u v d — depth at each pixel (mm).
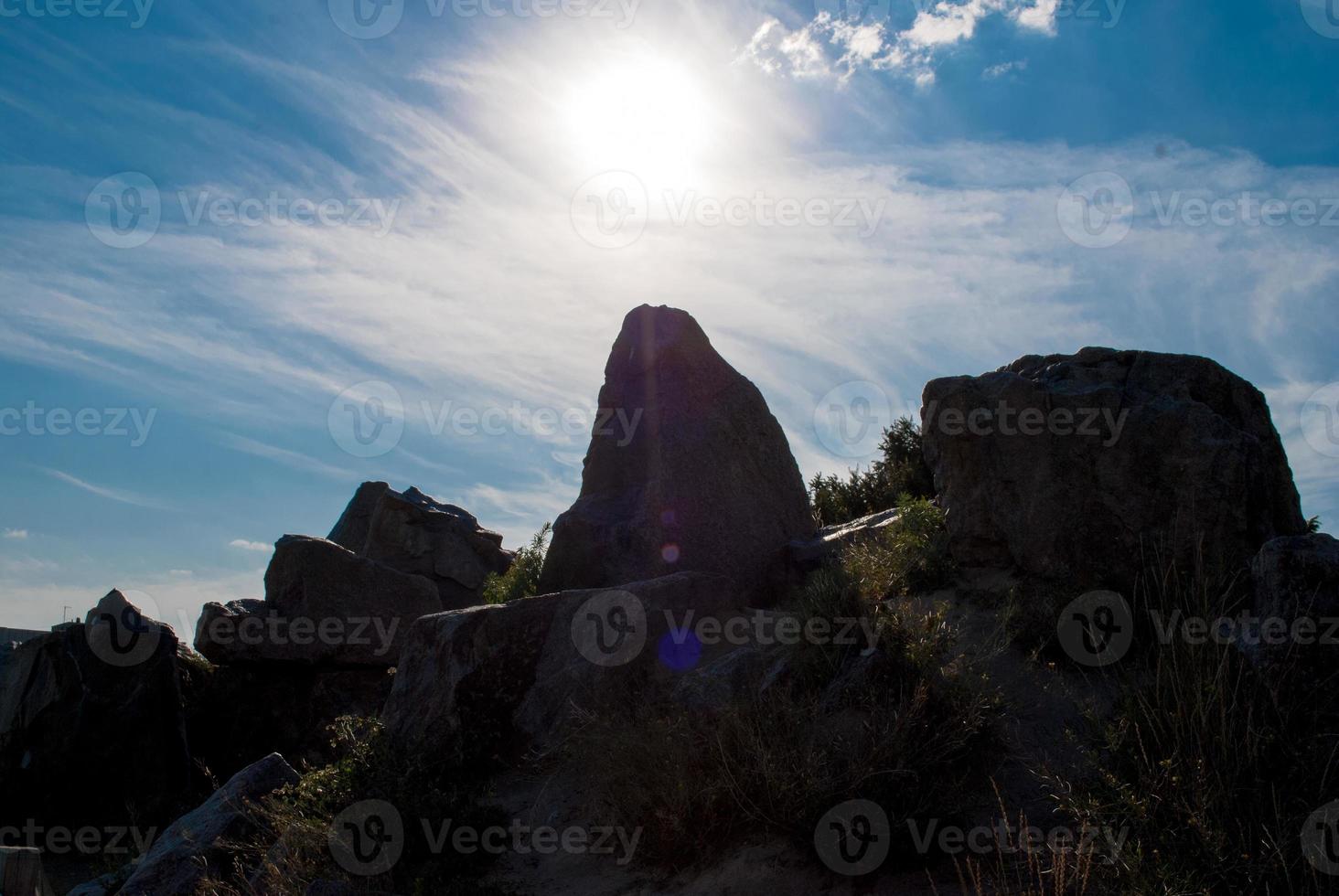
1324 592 6570
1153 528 8344
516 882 7539
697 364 12516
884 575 9453
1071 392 8992
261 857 8320
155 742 13805
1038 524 8883
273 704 14945
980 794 6875
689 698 8297
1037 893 5820
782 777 6887
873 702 7316
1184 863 5570
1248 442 8258
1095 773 6648
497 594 14156
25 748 13828
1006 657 8227
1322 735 6070
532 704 9391
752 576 11664
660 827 7246
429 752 9055
